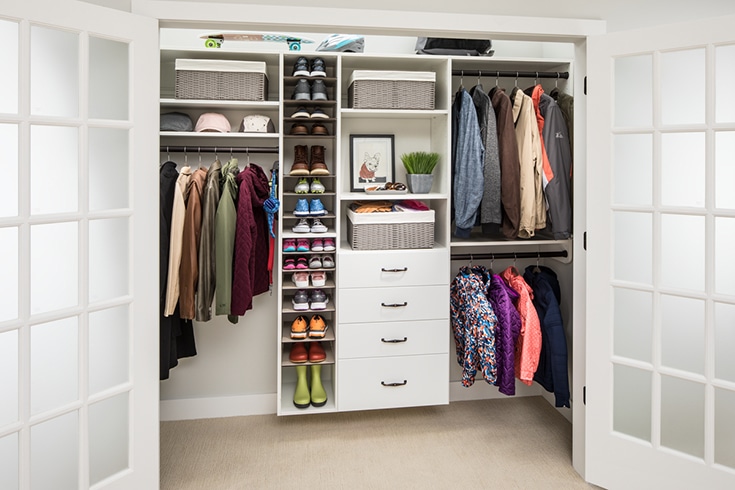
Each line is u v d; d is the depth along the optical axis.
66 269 1.82
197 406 3.01
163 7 2.00
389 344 2.78
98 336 1.92
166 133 2.65
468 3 2.17
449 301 2.83
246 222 2.57
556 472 2.42
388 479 2.35
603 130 2.19
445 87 2.81
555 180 2.67
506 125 2.68
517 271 3.00
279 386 2.77
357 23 2.11
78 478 1.86
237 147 2.89
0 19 1.66
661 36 2.04
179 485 2.30
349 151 3.05
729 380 1.98
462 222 2.71
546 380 2.84
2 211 1.69
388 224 2.77
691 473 2.05
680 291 2.05
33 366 1.76
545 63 2.88
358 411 3.09
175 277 2.53
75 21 1.78
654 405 2.13
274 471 2.42
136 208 1.97
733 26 1.90
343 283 2.71
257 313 3.05
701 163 2.00
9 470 1.73
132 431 2.00
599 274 2.23
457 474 2.40
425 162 2.86
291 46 2.78
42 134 1.76
